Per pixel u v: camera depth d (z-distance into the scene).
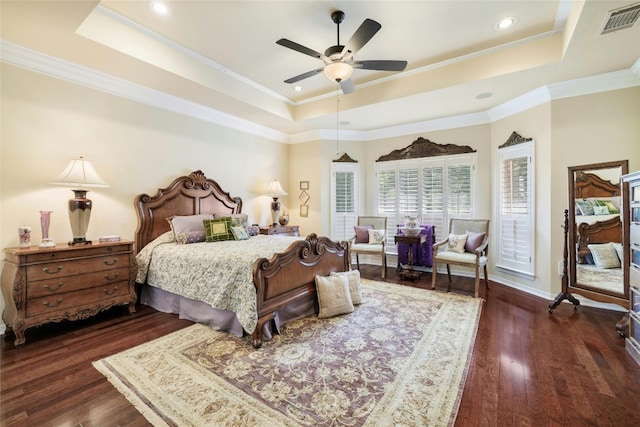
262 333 2.50
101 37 2.66
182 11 2.62
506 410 1.67
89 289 2.85
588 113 3.41
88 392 1.83
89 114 3.25
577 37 2.55
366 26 2.17
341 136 5.81
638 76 3.13
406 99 4.02
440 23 2.79
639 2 2.11
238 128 5.03
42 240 2.69
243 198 5.14
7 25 2.39
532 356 2.28
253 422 1.58
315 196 5.82
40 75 2.90
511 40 3.09
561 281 3.52
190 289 2.96
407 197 5.45
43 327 2.84
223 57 3.46
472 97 3.94
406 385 1.90
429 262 5.12
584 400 1.76
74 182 2.82
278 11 2.62
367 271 5.23
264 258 2.53
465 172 4.86
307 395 1.80
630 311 2.41
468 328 2.79
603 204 3.05
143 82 3.49
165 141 3.98
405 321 2.95
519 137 4.05
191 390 1.85
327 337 2.59
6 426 1.55
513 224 4.18
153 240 3.75
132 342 2.52
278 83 4.21
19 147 2.79
